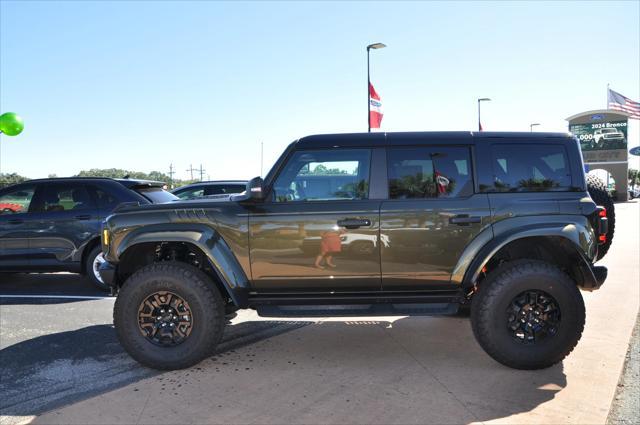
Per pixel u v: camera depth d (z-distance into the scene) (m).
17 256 7.07
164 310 4.11
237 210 4.12
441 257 4.02
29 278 8.45
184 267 4.04
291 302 4.14
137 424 3.12
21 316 5.88
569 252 4.03
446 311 4.02
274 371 3.99
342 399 3.43
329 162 4.17
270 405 3.36
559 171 4.11
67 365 4.25
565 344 3.81
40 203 7.15
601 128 40.62
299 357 4.32
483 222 4.00
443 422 3.07
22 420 3.22
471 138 4.16
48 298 6.83
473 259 4.00
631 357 4.16
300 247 4.06
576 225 3.94
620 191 40.41
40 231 7.04
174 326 4.09
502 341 3.84
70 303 6.53
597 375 3.77
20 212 7.14
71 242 7.01
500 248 3.99
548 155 4.13
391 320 5.50
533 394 3.46
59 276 8.63
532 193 4.07
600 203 4.76
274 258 4.07
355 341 4.75
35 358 4.44
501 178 4.10
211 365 4.16
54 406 3.44
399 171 4.14
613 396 3.42
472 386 3.62
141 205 4.36
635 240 11.84
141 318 4.05
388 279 4.09
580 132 41.44
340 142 4.18
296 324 5.40
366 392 3.54
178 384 3.76
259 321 5.54
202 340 3.99
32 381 3.91
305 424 3.09
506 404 3.31
